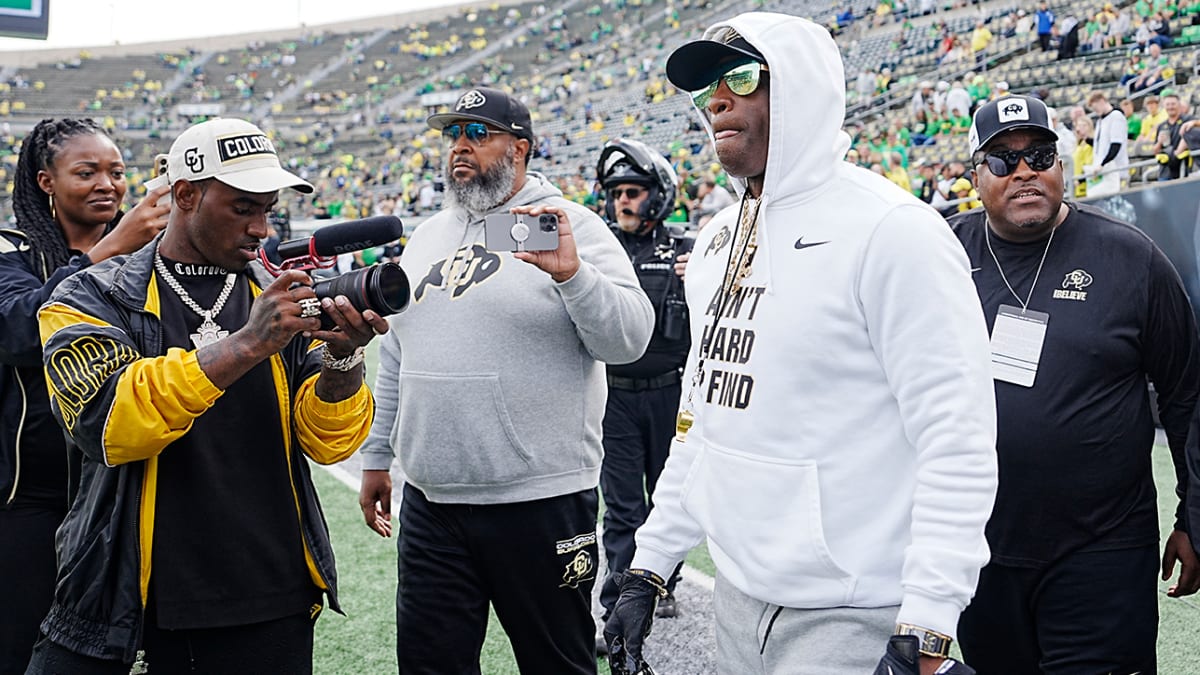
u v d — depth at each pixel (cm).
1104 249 255
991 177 260
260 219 207
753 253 187
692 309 209
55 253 270
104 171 276
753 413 178
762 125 183
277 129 4303
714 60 186
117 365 194
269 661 212
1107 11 1764
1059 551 246
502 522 264
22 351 232
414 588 272
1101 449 245
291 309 188
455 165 279
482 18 4897
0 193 3338
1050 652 251
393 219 207
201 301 213
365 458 305
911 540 163
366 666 364
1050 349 252
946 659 151
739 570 184
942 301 163
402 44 4891
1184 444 259
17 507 253
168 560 200
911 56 2289
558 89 3609
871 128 1892
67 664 199
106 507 200
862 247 169
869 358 171
